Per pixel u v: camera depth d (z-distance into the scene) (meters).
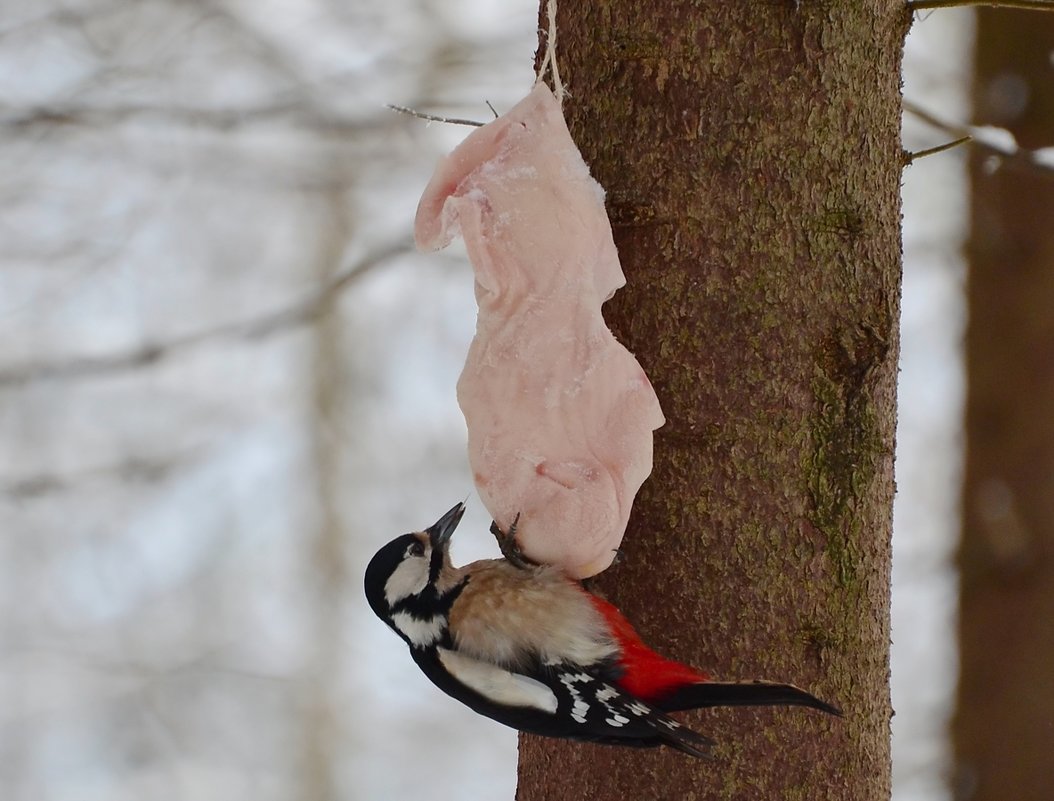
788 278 6.07
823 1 6.05
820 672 6.14
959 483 12.49
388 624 7.07
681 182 6.11
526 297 6.10
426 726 21.00
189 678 20.73
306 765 20.64
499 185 6.09
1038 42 12.08
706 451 6.11
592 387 6.07
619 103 6.21
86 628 20.59
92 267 17.91
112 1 15.91
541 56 6.82
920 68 14.80
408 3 17.45
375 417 21.70
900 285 6.52
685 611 6.14
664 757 6.20
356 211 20.75
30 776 19.91
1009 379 12.07
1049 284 12.00
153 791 20.14
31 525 20.28
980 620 12.04
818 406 6.11
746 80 6.05
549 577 6.43
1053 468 11.88
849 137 6.14
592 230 6.05
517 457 6.23
